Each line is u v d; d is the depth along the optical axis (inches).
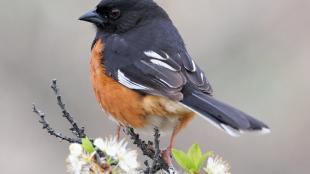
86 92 612.1
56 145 603.5
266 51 625.0
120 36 422.9
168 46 412.5
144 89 395.9
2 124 605.3
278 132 609.3
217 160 346.9
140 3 432.1
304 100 612.7
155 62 404.5
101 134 601.3
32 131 606.2
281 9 641.6
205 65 615.8
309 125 609.3
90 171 328.5
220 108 371.6
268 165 603.8
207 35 625.0
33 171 595.5
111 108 407.5
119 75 403.9
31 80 617.3
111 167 330.6
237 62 618.8
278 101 611.8
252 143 605.9
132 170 330.6
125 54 409.4
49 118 606.9
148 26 426.0
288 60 625.0
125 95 399.9
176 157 346.6
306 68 622.2
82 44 621.0
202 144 596.1
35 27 623.5
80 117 606.2
